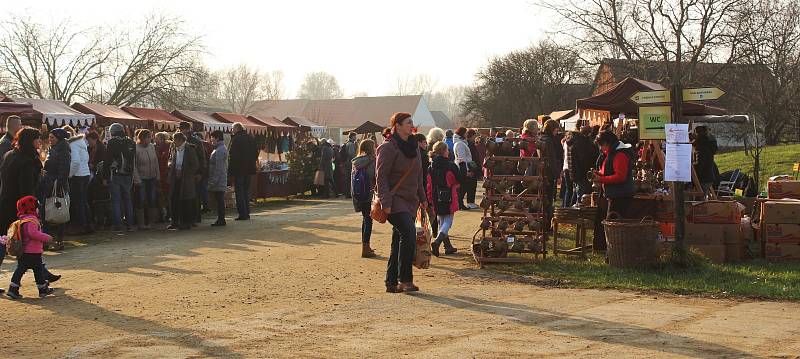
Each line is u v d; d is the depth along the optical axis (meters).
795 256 11.23
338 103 98.06
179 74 54.12
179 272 10.63
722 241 11.18
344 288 9.52
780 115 37.59
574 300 8.73
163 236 14.67
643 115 10.98
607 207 11.76
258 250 12.84
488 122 63.56
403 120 9.05
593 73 43.09
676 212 10.52
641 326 7.23
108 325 7.49
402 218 9.07
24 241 8.80
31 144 10.01
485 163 11.73
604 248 12.11
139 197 15.90
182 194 15.62
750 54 36.59
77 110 23.94
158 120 26.42
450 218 12.20
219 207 16.41
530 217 11.46
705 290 9.20
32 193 9.95
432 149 12.30
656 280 9.80
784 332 6.94
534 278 10.25
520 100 61.19
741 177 17.34
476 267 11.16
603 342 6.58
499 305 8.42
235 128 17.64
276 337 6.91
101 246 13.27
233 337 6.93
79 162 14.52
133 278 10.16
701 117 15.81
